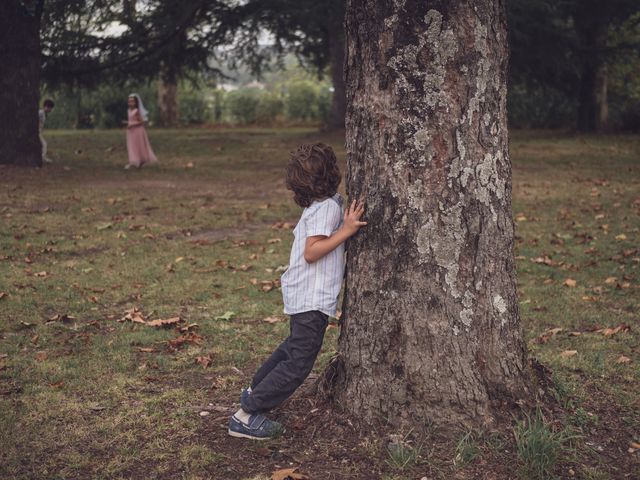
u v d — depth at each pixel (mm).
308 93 35500
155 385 4254
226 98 35438
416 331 3275
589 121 26484
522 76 24531
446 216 3227
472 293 3273
